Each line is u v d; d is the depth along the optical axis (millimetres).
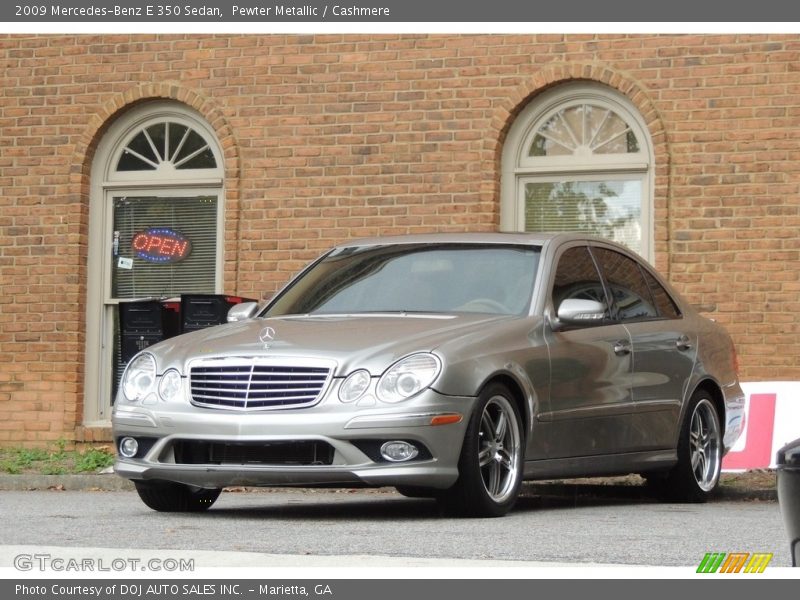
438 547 5750
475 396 7051
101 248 13984
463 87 12938
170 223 13867
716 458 9211
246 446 7062
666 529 6695
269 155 13414
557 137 12867
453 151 12961
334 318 7820
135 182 13906
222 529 6672
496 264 8109
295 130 13359
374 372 6961
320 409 6941
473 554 5504
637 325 8578
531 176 12898
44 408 13836
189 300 12219
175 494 7938
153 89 13727
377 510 8195
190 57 13664
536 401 7496
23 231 13984
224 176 13602
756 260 12172
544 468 7617
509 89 12820
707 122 12320
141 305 12438
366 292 8164
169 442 7246
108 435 13641
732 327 12203
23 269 13961
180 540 6109
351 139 13219
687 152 12359
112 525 6957
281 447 7023
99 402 13961
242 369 7141
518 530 6547
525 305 7809
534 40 12773
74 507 8641
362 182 13180
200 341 7535
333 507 8562
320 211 13273
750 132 12227
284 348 7156
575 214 12820
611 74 12531
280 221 13367
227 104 13547
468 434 7027
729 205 12242
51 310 13891
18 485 11516
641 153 12602
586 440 7930
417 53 13070
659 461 8609
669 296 9180
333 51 13289
